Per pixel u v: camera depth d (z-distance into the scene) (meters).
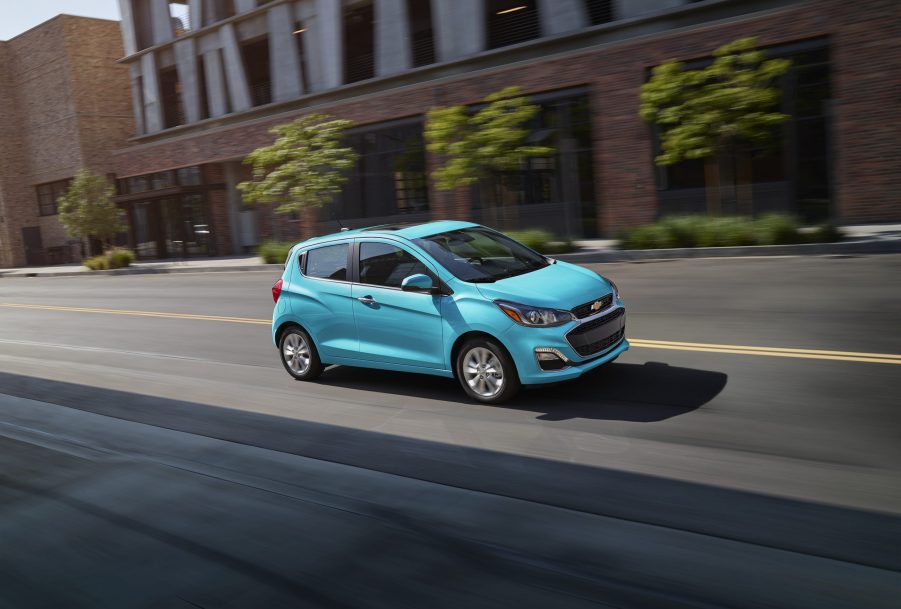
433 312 6.36
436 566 3.39
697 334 8.02
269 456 5.37
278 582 3.36
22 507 4.63
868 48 16.44
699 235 15.14
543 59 21.28
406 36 25.30
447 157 24.00
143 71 36.66
